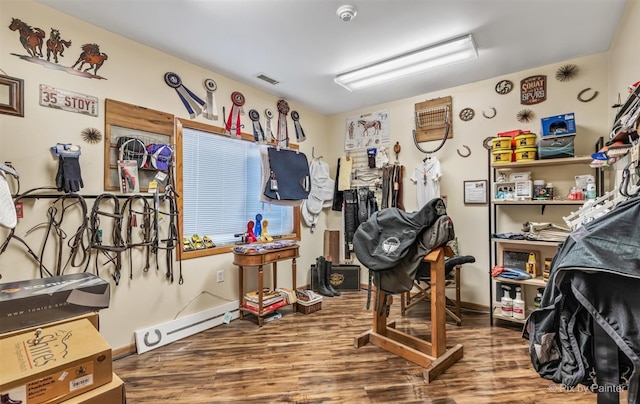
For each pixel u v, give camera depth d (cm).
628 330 85
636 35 186
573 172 280
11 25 189
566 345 103
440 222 214
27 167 194
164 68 266
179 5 200
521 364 218
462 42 243
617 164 217
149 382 199
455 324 292
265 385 194
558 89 288
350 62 285
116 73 235
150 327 251
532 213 301
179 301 274
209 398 181
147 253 251
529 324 116
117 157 235
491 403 175
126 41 241
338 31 232
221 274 310
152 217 255
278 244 331
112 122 233
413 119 380
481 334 269
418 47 256
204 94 297
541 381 197
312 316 318
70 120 212
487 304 327
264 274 362
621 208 97
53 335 109
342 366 217
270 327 289
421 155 374
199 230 304
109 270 230
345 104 410
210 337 269
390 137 401
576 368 99
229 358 230
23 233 193
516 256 302
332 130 456
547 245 277
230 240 333
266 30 230
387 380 199
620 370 93
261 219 358
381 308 250
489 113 325
